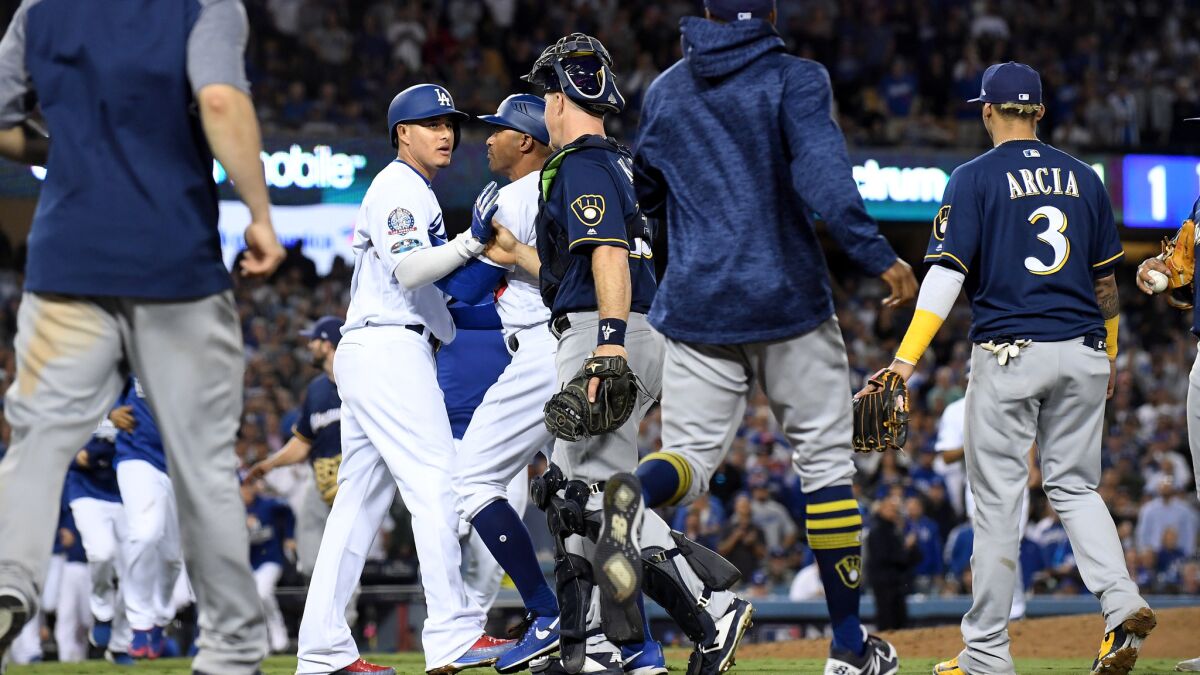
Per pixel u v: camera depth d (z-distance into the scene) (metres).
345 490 18.23
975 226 16.39
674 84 13.98
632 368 15.09
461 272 17.36
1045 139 86.25
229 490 12.67
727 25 13.66
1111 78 90.81
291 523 38.94
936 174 79.12
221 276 12.60
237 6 12.48
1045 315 16.31
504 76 88.62
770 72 13.47
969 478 16.81
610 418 13.73
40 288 12.18
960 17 93.81
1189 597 45.12
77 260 12.15
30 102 13.00
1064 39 93.75
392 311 17.95
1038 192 16.53
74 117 12.33
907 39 91.88
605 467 14.65
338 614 17.80
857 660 13.76
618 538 12.61
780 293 13.34
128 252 12.17
